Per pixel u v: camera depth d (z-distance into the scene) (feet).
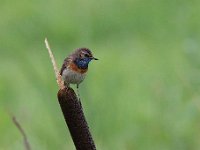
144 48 73.97
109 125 47.57
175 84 51.55
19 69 71.77
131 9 80.64
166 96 49.55
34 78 47.09
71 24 78.07
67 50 70.18
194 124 48.83
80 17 75.97
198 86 50.03
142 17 79.15
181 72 54.90
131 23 79.10
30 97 65.82
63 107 27.14
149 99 59.98
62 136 43.68
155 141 49.42
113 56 72.90
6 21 82.79
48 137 45.29
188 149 47.93
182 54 61.62
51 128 52.11
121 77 64.59
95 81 63.52
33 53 73.82
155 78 60.44
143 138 50.29
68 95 27.12
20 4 87.10
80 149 27.35
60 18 80.69
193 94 49.83
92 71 65.92
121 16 79.46
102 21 78.13
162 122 49.42
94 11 78.59
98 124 42.09
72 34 76.18
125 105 58.85
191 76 50.29
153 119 52.85
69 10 81.35
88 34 52.90
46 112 57.88
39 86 46.03
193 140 48.24
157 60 69.36
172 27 73.20
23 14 84.28
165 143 49.03
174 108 49.16
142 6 79.87
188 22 59.21
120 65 70.49
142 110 57.67
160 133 49.55
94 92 59.67
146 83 64.18
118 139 48.55
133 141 49.73
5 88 69.15
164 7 75.51
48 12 83.46
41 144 45.14
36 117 58.13
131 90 63.10
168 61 67.31
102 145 43.42
